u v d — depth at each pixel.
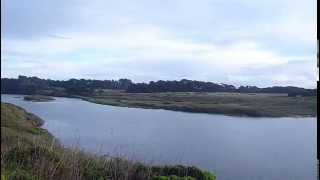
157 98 144.50
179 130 49.34
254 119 73.12
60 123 52.03
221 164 25.81
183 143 35.62
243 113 87.00
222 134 46.25
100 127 47.72
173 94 163.12
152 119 66.56
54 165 8.23
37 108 84.62
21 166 8.13
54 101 122.88
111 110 90.44
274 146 36.06
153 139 37.28
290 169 24.88
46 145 9.43
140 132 44.22
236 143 37.72
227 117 77.94
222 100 128.12
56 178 7.81
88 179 8.59
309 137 43.81
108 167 9.17
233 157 29.09
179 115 80.56
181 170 9.41
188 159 26.62
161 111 93.50
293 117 77.12
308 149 34.09
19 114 45.47
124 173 8.94
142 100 134.25
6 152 8.89
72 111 80.12
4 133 15.01
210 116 79.62
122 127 49.75
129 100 133.12
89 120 59.16
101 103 119.88
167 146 32.50
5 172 7.45
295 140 41.03
